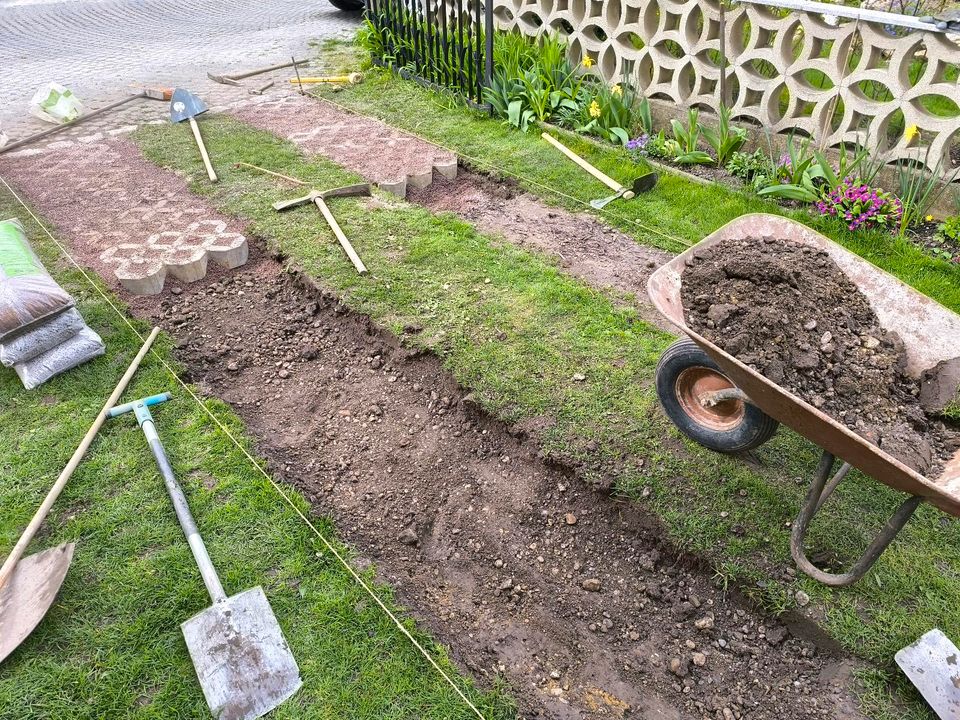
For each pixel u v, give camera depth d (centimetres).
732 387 300
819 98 546
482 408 363
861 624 267
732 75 610
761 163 575
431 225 523
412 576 303
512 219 547
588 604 296
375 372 408
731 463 328
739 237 332
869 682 257
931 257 472
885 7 638
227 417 365
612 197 561
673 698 264
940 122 485
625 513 319
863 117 561
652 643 281
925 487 207
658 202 559
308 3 1174
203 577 272
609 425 349
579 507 328
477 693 252
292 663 249
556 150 643
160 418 361
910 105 498
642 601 296
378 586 283
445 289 451
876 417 269
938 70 473
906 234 502
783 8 539
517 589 301
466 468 351
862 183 517
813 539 295
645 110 635
